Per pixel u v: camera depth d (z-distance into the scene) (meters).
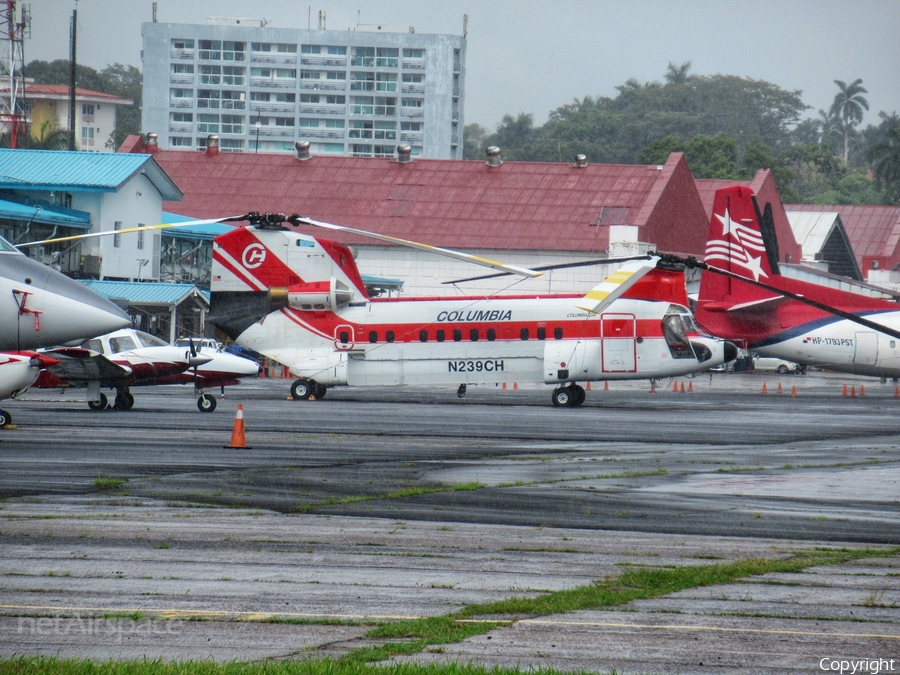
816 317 155.38
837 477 72.06
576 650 32.56
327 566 43.34
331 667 29.95
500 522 53.66
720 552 46.84
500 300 144.38
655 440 95.50
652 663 31.52
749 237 159.12
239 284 147.75
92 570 42.19
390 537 49.47
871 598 38.66
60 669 29.70
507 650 32.53
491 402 146.12
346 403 140.50
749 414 127.12
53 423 104.69
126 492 62.00
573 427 106.94
